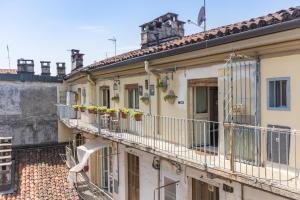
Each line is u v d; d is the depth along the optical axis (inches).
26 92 812.6
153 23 594.2
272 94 244.5
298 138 225.3
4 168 621.9
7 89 794.8
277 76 239.1
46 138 828.6
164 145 351.3
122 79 482.3
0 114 786.8
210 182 296.5
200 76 318.3
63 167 713.0
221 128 287.0
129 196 464.4
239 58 268.5
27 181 636.1
